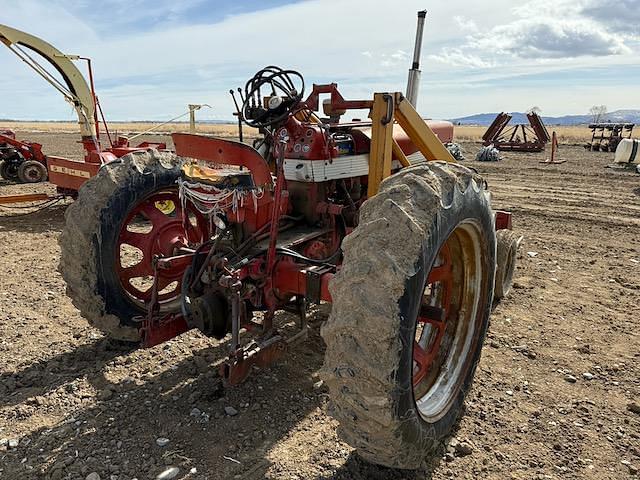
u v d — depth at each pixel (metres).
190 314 3.30
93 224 3.60
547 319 4.65
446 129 5.42
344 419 2.27
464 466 2.75
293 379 3.56
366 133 4.09
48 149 22.47
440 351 3.06
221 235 3.33
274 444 2.89
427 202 2.36
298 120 3.83
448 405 2.82
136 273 3.98
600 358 3.94
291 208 3.79
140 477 2.62
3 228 8.19
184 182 3.46
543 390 3.49
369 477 2.64
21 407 3.21
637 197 11.37
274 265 3.17
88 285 3.64
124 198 3.72
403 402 2.25
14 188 11.95
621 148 17.86
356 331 2.15
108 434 2.97
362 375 2.15
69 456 2.77
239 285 2.94
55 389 3.44
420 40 4.29
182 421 3.09
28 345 4.04
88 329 4.35
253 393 3.38
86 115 8.95
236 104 3.70
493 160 20.09
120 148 9.26
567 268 6.17
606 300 5.12
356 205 4.05
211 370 3.68
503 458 2.82
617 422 3.15
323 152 3.60
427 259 2.29
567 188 12.73
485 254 3.00
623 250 7.01
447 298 3.12
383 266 2.17
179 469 2.68
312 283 3.01
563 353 4.02
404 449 2.36
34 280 5.60
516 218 9.08
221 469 2.69
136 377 3.59
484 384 3.56
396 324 2.15
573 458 2.82
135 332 3.87
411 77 4.35
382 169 3.40
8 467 2.70
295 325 4.37
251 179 3.18
